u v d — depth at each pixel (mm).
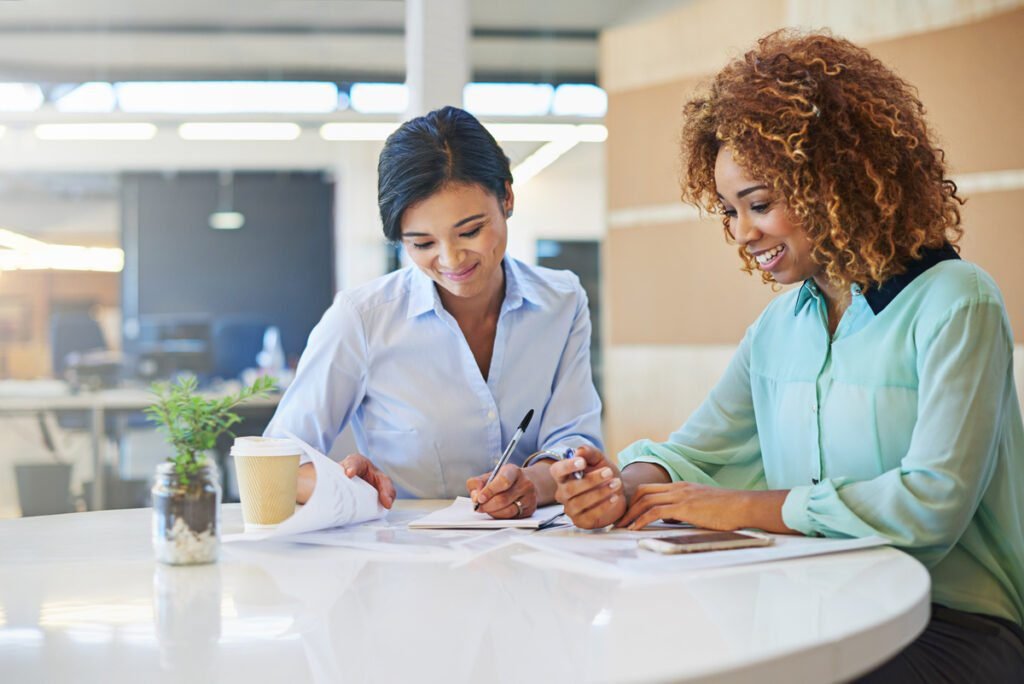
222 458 5305
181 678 764
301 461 1627
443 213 1626
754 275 4020
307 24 7883
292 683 749
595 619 903
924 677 1180
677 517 1381
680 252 4273
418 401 1878
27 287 11461
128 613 958
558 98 7266
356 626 900
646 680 724
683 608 935
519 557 1214
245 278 11070
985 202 3404
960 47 3447
